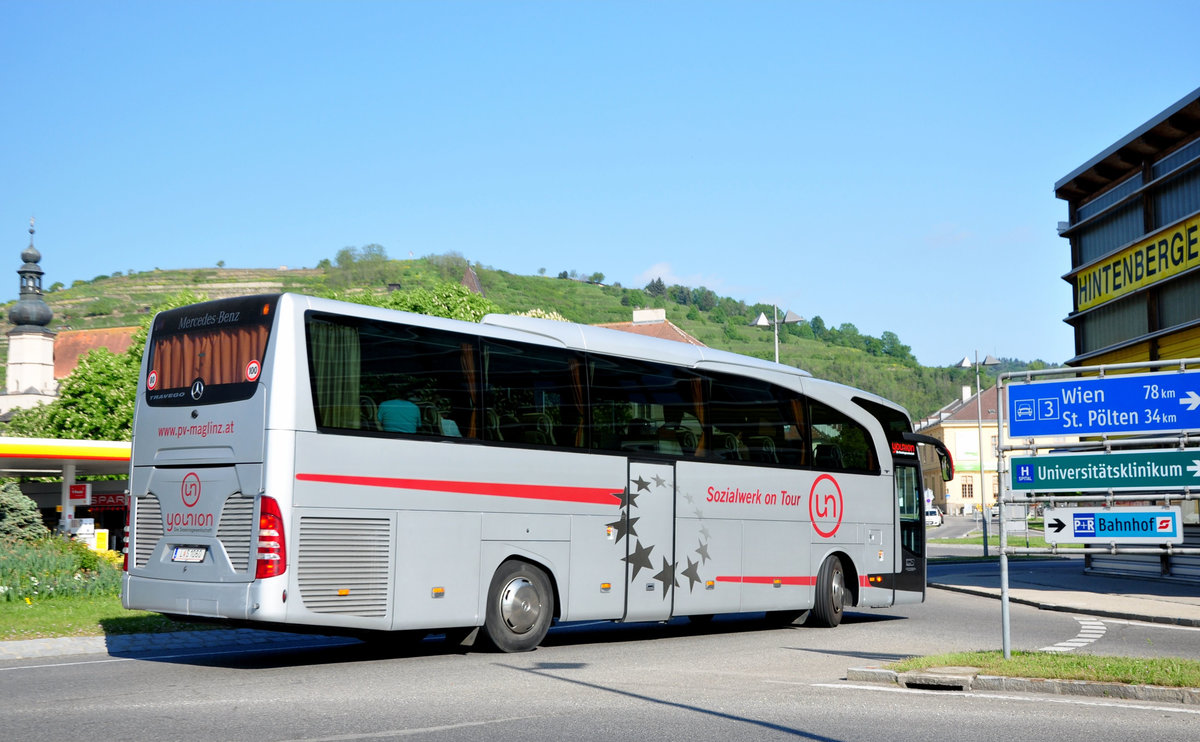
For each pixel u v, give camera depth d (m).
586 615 14.06
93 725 8.04
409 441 12.33
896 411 19.94
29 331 109.12
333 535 11.57
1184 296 27.45
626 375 15.03
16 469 43.47
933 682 10.42
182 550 11.83
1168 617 19.06
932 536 77.19
